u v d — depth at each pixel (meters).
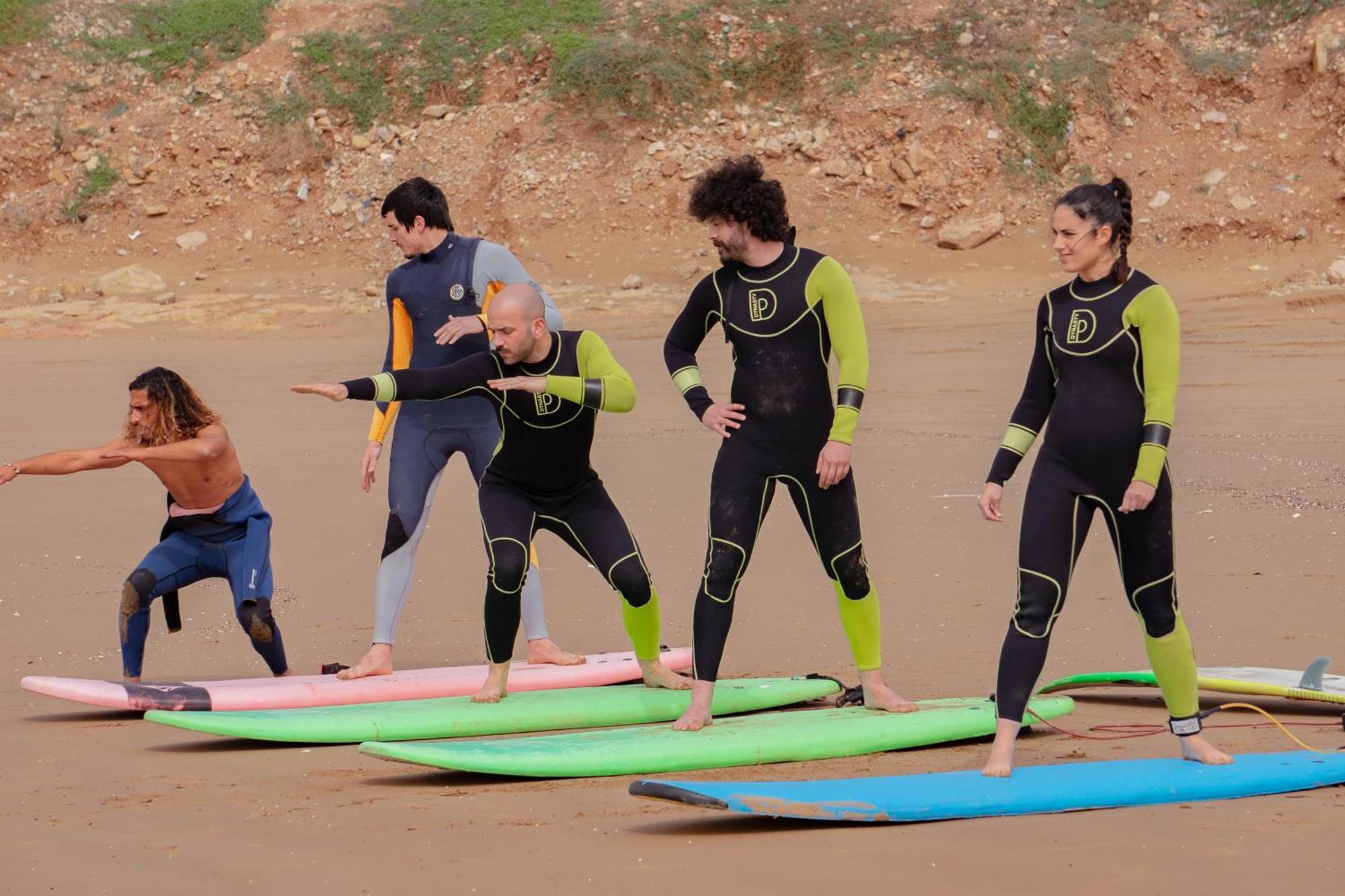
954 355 39.22
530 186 59.53
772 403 10.09
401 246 12.70
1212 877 6.70
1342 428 25.31
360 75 65.88
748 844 7.39
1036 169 59.22
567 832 7.66
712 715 10.55
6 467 11.11
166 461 11.55
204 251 60.47
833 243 56.75
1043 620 8.60
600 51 63.31
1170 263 54.25
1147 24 64.56
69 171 63.69
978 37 63.59
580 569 16.84
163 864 7.20
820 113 61.56
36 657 12.98
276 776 9.14
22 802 8.49
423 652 13.32
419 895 6.68
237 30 69.25
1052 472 8.78
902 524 18.44
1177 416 27.72
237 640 13.88
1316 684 10.59
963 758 9.57
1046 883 6.66
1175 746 9.67
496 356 10.66
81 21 69.56
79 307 53.84
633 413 29.97
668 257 55.69
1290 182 56.25
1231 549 16.33
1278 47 61.59
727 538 10.09
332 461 24.23
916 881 6.73
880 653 12.74
